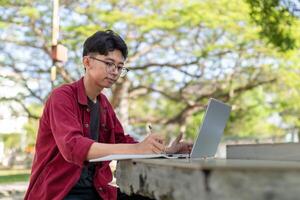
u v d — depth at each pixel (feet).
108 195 8.24
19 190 33.99
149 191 5.68
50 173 7.79
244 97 63.93
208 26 49.39
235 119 66.90
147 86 60.59
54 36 28.96
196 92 61.26
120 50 8.23
